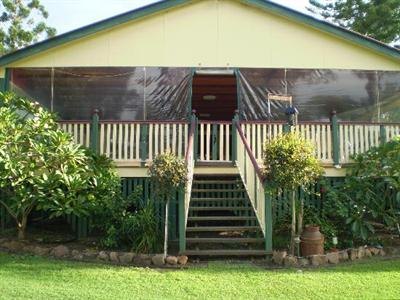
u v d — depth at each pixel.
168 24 11.56
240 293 6.42
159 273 7.33
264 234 8.55
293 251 8.31
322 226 9.21
